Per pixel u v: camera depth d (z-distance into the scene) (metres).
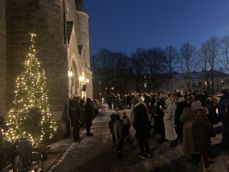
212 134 9.71
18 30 16.56
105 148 14.62
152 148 13.99
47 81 17.14
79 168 10.77
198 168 10.38
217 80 84.19
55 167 10.93
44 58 17.08
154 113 17.95
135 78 88.50
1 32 15.17
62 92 18.34
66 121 18.48
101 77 87.12
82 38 43.25
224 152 12.41
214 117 16.05
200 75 89.88
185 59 90.94
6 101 15.77
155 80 88.69
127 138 15.59
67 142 16.42
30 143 8.30
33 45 16.22
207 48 82.06
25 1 16.77
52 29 17.69
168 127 14.09
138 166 10.94
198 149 9.66
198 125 9.66
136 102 13.36
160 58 90.62
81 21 43.25
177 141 14.75
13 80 16.20
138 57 90.38
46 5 17.42
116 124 12.56
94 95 85.12
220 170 9.96
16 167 7.97
